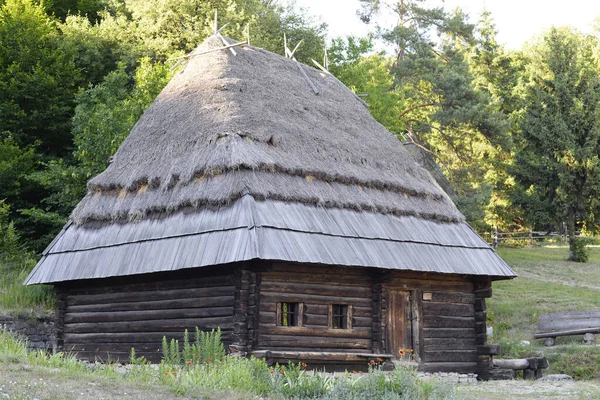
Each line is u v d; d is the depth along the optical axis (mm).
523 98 49031
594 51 54156
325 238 17562
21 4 35125
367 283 19312
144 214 18828
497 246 48812
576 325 26031
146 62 31562
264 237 16375
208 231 17125
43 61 34250
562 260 43000
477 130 44125
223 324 17266
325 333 18219
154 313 18609
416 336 20188
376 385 13562
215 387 12352
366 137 22453
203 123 19500
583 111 45906
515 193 48500
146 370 13438
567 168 46031
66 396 10469
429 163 43938
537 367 21406
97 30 37969
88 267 18844
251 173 17750
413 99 45219
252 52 22984
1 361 12359
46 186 31156
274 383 13203
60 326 20297
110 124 29141
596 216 47031
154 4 38625
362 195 19859
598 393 16297
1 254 28219
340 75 39156
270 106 20547
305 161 19328
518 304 30812
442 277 21156
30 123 33531
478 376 21344
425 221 21000
